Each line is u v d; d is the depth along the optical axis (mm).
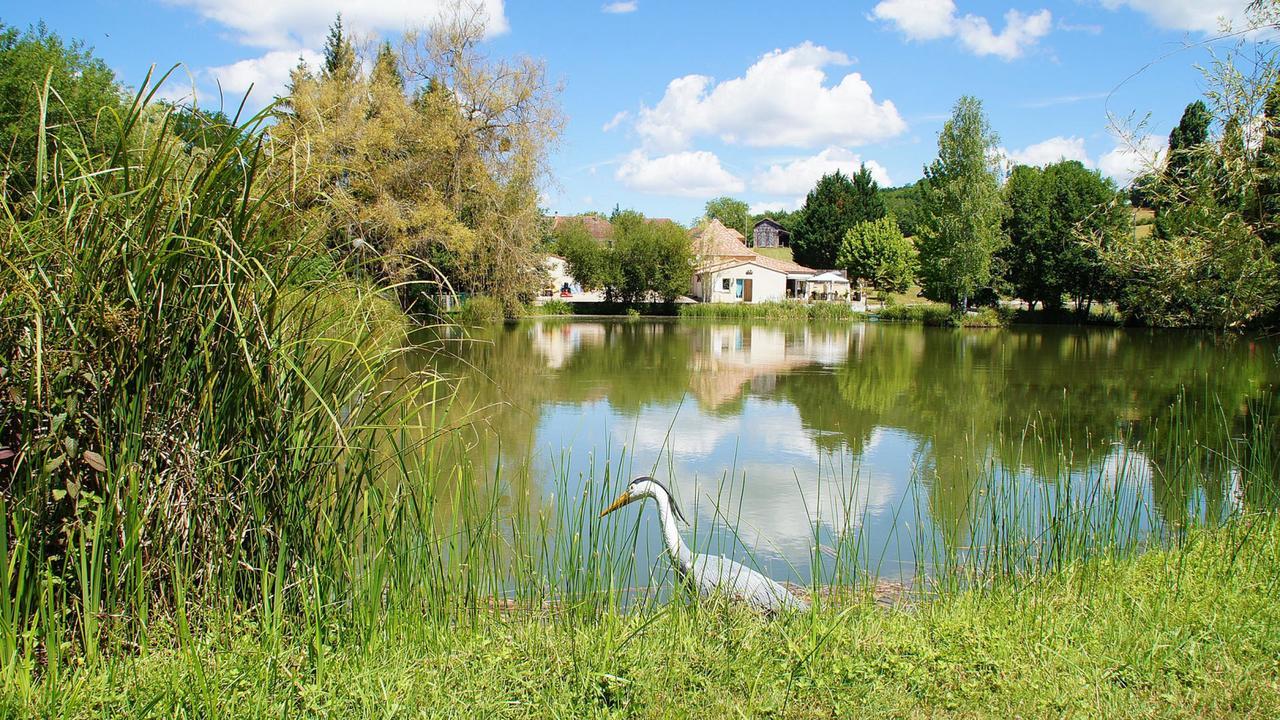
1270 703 3117
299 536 3670
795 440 11953
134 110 3178
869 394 17125
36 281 3094
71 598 3201
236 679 2863
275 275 3492
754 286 61812
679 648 3500
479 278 26641
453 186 25406
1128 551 5418
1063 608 4258
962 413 14672
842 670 3271
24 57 13961
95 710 2662
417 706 2883
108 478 3211
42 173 3121
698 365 22375
